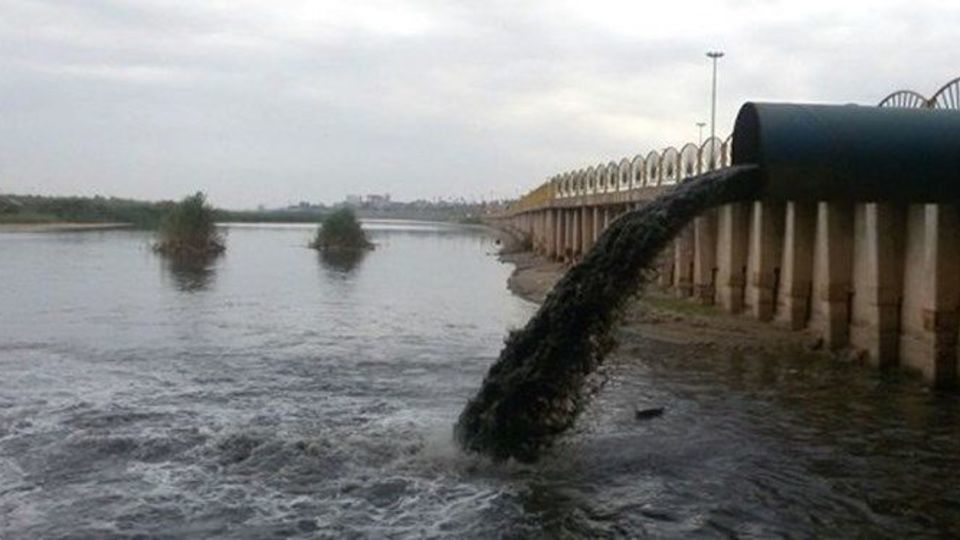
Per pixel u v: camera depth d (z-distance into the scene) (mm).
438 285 48125
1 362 22891
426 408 17781
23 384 20016
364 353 24828
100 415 16938
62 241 93312
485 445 14516
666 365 22297
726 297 28750
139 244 87312
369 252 83875
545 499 12656
